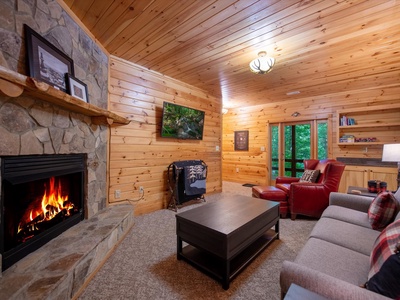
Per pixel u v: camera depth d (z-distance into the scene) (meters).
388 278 0.79
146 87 3.43
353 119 4.48
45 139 1.67
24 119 1.47
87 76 2.36
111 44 2.69
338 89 4.43
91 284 1.63
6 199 1.44
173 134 3.80
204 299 1.50
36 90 1.31
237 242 1.75
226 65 3.27
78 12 2.07
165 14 2.07
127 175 3.18
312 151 5.14
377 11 1.98
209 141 4.77
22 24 1.50
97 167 2.56
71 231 2.00
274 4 1.90
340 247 1.40
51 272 1.35
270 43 2.59
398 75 3.59
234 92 4.71
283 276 0.93
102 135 2.69
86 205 2.34
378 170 3.86
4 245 1.41
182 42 2.60
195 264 1.87
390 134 4.14
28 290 1.18
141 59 3.11
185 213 2.09
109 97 2.94
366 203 2.14
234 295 1.55
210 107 4.79
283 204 3.26
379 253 1.03
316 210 3.08
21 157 1.51
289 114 5.47
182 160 4.07
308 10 1.98
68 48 2.00
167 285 1.64
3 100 1.32
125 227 2.50
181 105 4.00
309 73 3.54
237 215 2.04
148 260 1.99
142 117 3.39
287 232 2.69
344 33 2.36
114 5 1.95
